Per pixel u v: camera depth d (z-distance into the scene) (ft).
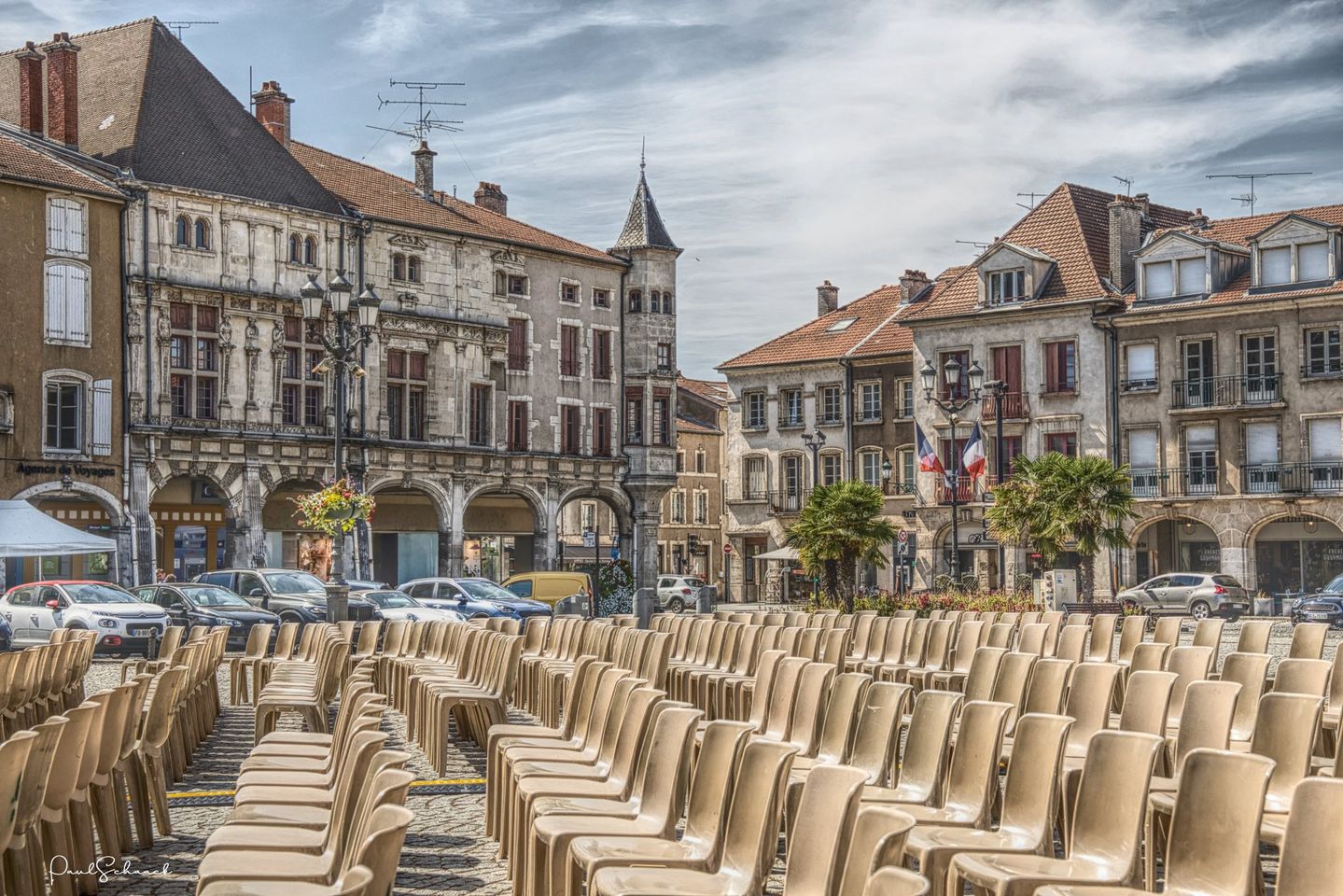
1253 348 187.42
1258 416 186.19
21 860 25.85
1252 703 38.83
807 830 22.86
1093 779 24.59
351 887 17.24
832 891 21.94
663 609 194.80
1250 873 21.57
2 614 113.19
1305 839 20.26
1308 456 182.91
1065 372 201.57
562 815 28.37
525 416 200.54
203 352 165.37
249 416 167.94
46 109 166.71
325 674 55.31
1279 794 29.40
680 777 27.73
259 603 120.16
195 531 167.84
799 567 240.94
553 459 201.98
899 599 121.70
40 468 149.89
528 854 29.73
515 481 197.47
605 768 33.45
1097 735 24.71
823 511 128.16
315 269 175.22
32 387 150.20
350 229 178.81
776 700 37.83
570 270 207.10
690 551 288.92
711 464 306.76
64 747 28.63
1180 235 192.65
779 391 242.78
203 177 165.89
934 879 25.34
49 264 151.84
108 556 156.56
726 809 25.82
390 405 184.24
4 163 148.36
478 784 48.29
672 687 61.36
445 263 189.78
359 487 177.88
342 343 101.71
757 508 245.24
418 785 48.14
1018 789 26.58
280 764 34.42
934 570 212.84
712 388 334.44
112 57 174.81
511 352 199.72
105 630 106.73
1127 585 194.29
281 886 23.35
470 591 132.67
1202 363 190.49
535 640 70.44
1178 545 195.52
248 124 175.94
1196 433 191.21
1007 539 137.18
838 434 234.99
